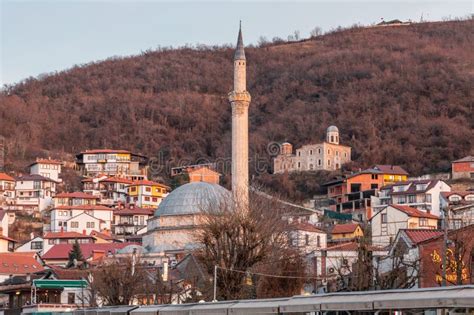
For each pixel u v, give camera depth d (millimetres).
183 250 140625
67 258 180000
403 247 83625
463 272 75062
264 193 119750
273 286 92250
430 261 79375
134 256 124438
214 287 83188
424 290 39344
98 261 149250
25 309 118500
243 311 50500
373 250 100562
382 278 78312
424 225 162500
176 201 148375
